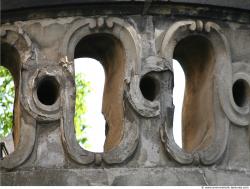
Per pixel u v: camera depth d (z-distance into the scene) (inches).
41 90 453.1
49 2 449.7
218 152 452.1
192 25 457.7
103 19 451.8
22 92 446.3
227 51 463.5
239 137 461.1
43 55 450.6
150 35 454.6
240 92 471.2
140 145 443.8
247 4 466.3
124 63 453.1
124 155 440.5
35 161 440.8
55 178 436.8
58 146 442.0
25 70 448.1
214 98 460.8
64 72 447.8
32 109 443.5
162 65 451.2
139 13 455.5
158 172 441.1
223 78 461.7
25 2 450.9
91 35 453.1
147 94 456.8
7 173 439.5
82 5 451.2
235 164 457.1
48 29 452.8
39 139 442.6
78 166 438.9
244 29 470.9
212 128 458.9
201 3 457.4
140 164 441.7
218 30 462.3
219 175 449.4
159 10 456.1
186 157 445.1
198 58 471.8
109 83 464.8
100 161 438.6
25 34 452.4
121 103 449.7
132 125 444.8
